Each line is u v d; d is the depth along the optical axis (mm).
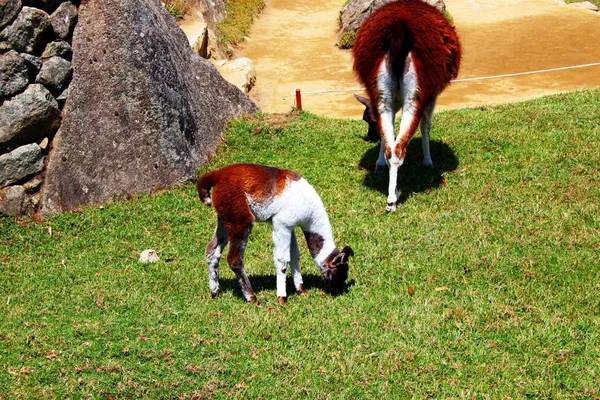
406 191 10508
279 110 15320
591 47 17344
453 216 9570
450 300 7641
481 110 13523
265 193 7238
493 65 16688
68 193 10438
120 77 10953
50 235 9750
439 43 9805
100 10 11023
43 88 10500
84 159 10633
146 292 8086
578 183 10211
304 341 6953
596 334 6934
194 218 10148
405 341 6922
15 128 10234
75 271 8695
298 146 12305
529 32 18438
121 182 10797
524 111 13086
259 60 18391
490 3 20703
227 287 8172
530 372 6453
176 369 6535
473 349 6766
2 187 10180
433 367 6512
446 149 11758
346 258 7598
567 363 6547
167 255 9102
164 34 11953
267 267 8641
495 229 9109
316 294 7883
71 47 10891
